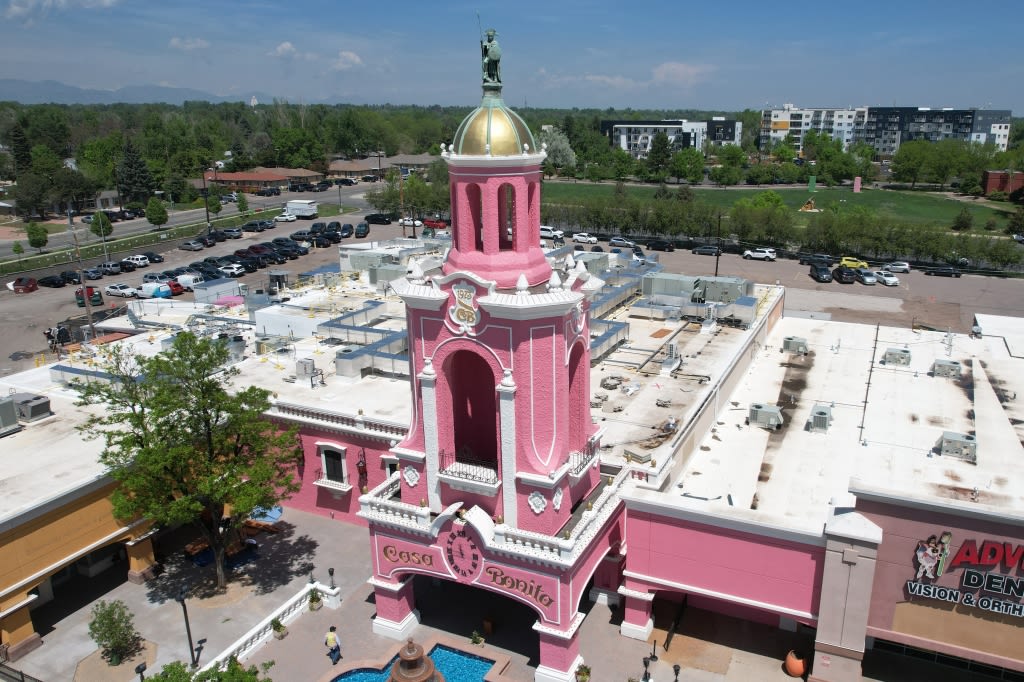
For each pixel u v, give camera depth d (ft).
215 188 542.98
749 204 422.41
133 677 99.45
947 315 275.18
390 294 206.08
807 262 365.20
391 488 107.65
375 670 98.63
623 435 117.60
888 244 361.92
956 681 95.81
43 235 383.24
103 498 114.21
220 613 112.57
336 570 122.21
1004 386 147.33
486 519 92.94
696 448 124.57
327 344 170.30
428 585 117.70
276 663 100.78
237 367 156.04
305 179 647.56
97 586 120.98
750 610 106.83
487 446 104.63
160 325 203.72
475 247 92.27
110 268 341.21
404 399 138.00
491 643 103.35
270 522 132.46
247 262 346.95
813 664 92.73
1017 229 401.49
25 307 290.15
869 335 182.80
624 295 190.19
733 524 92.63
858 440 126.00
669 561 98.22
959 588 84.74
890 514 85.56
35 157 557.74
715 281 187.52
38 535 105.50
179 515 106.52
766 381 154.81
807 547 89.61
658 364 147.84
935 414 135.33
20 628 104.22
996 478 111.14
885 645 101.76
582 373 98.63
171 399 111.24
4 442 126.62
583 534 93.20
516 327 87.15
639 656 99.71
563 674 93.09
